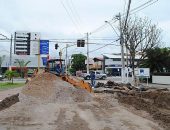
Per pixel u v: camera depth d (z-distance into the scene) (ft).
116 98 95.40
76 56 444.55
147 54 229.66
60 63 121.08
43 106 76.38
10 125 51.44
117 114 63.77
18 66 350.02
